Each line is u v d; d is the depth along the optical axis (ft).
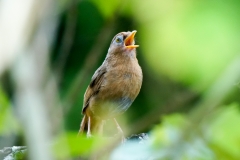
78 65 17.24
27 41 2.50
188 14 7.00
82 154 4.06
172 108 4.14
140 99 18.43
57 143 3.94
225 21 6.67
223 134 5.12
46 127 2.82
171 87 14.37
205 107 3.75
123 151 4.60
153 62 7.97
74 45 16.38
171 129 4.66
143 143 4.99
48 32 5.75
